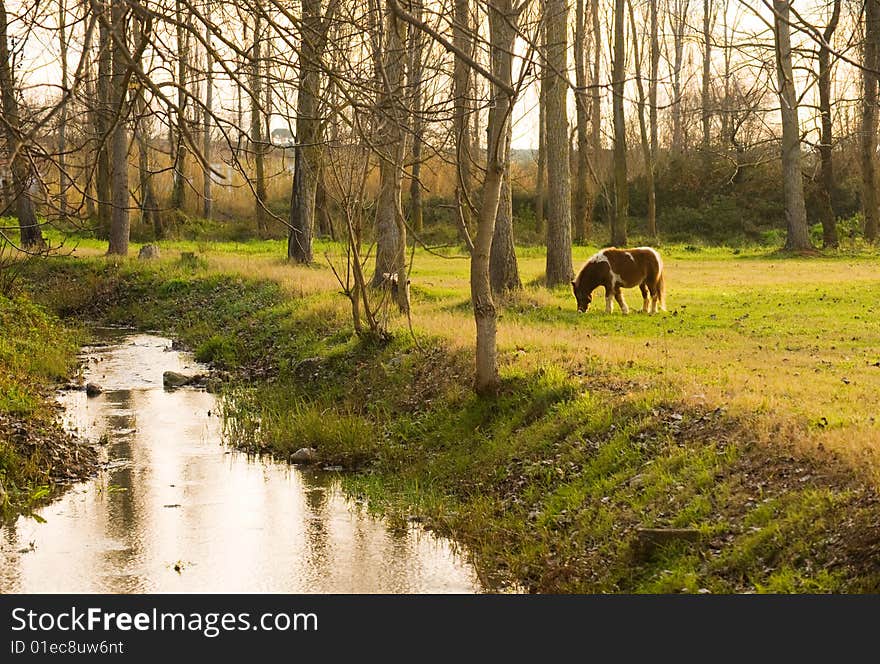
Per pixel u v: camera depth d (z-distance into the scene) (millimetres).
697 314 26531
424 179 65875
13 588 11180
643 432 13961
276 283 32625
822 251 48469
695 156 71875
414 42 10453
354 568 11852
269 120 7059
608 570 11117
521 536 12570
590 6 42125
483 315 17109
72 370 24531
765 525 10734
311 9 7184
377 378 20219
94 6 5781
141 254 41500
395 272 24969
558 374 16938
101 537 12906
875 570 9336
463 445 16203
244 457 17094
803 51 8172
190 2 6816
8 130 6547
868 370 17234
